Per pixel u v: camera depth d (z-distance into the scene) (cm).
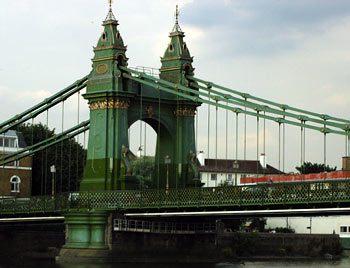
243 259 9425
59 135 8206
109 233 7288
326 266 9300
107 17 7862
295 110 6938
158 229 7638
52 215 7850
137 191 7156
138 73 7662
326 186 5878
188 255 7838
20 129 12650
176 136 8062
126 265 7238
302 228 13162
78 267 7094
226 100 7256
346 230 12769
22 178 11556
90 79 7831
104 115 7712
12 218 7988
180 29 8188
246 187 6328
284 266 8856
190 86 8038
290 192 6056
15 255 8400
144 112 7894
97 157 7712
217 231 9031
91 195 7394
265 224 12938
